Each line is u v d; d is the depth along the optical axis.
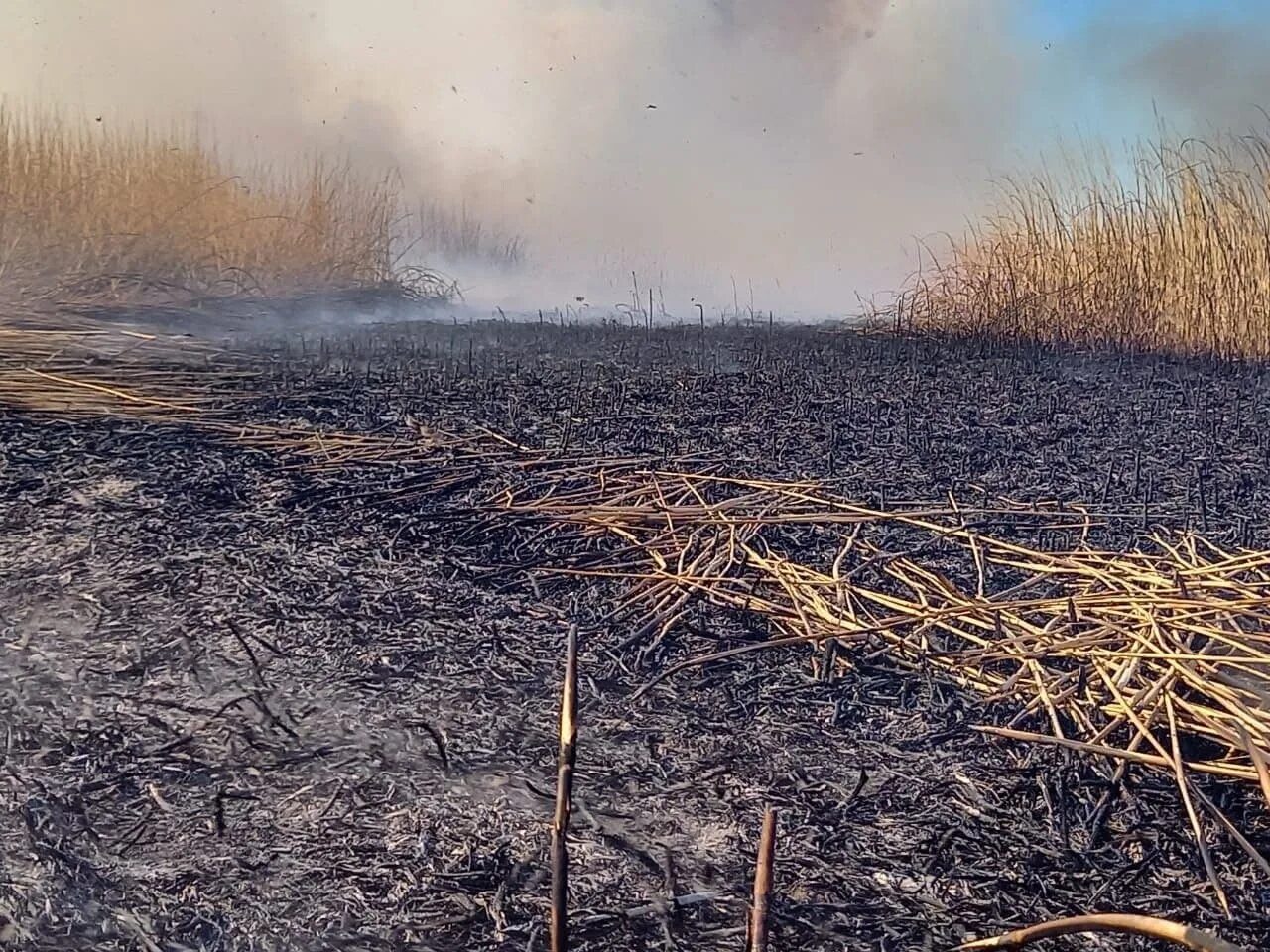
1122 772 2.50
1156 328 8.94
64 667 2.72
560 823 1.59
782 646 3.08
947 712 2.78
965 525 4.05
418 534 3.70
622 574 3.45
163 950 1.83
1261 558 3.51
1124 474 4.86
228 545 3.49
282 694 2.67
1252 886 2.17
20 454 4.16
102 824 2.15
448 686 2.76
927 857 2.21
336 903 1.97
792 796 2.39
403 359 7.09
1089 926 1.63
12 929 1.85
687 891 2.05
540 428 5.16
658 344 8.55
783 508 4.12
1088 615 3.22
